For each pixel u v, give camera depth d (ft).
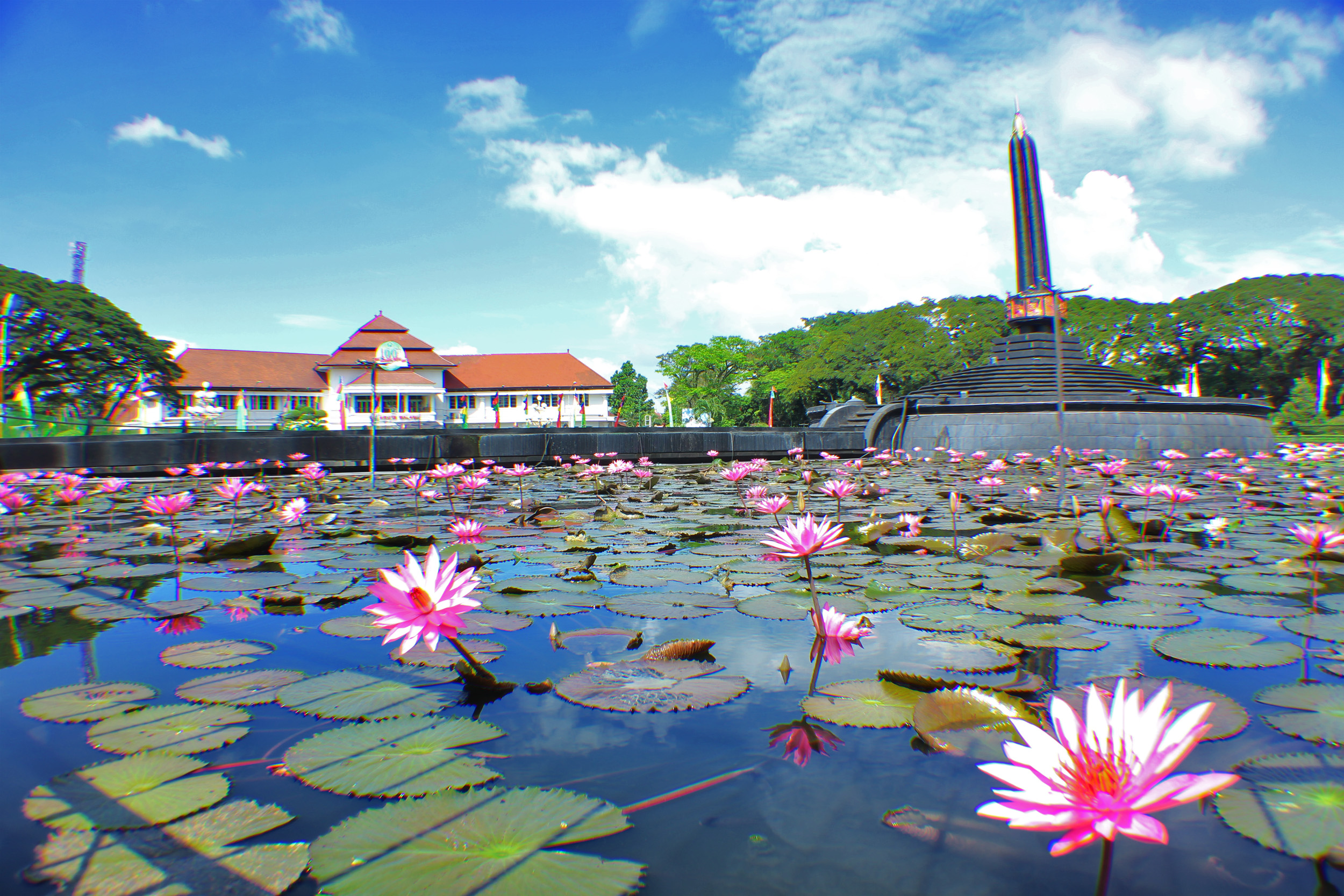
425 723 3.99
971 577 8.23
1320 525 7.89
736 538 11.24
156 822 2.92
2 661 5.21
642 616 6.46
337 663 5.14
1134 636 5.82
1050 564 8.66
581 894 2.36
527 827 2.87
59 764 3.49
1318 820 2.91
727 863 2.59
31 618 6.53
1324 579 8.08
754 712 4.16
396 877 2.52
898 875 2.53
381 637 5.79
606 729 3.92
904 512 14.53
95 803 3.08
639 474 26.37
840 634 5.70
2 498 12.00
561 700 4.35
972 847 2.71
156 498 9.89
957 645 5.54
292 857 2.66
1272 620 6.28
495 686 4.58
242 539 9.74
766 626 6.18
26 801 3.11
